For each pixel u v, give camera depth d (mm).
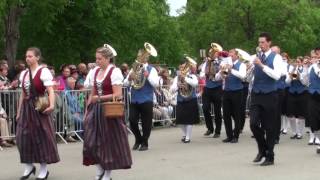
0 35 19906
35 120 7926
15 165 9492
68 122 12445
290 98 12977
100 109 7648
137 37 25016
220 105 13102
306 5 34844
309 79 11008
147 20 25281
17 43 20562
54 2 19484
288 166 9102
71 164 9508
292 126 13164
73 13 22125
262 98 8977
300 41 33219
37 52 8031
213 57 13164
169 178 8180
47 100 7902
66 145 11906
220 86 13062
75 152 10859
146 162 9641
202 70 13469
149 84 11164
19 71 12672
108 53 7766
